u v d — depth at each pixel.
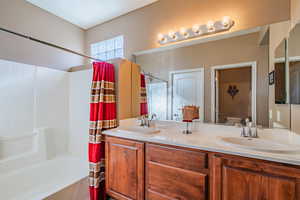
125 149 1.70
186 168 1.34
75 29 3.05
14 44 2.26
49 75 2.60
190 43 2.01
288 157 1.00
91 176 1.90
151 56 2.33
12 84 2.15
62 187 1.82
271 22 1.58
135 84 2.39
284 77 1.45
